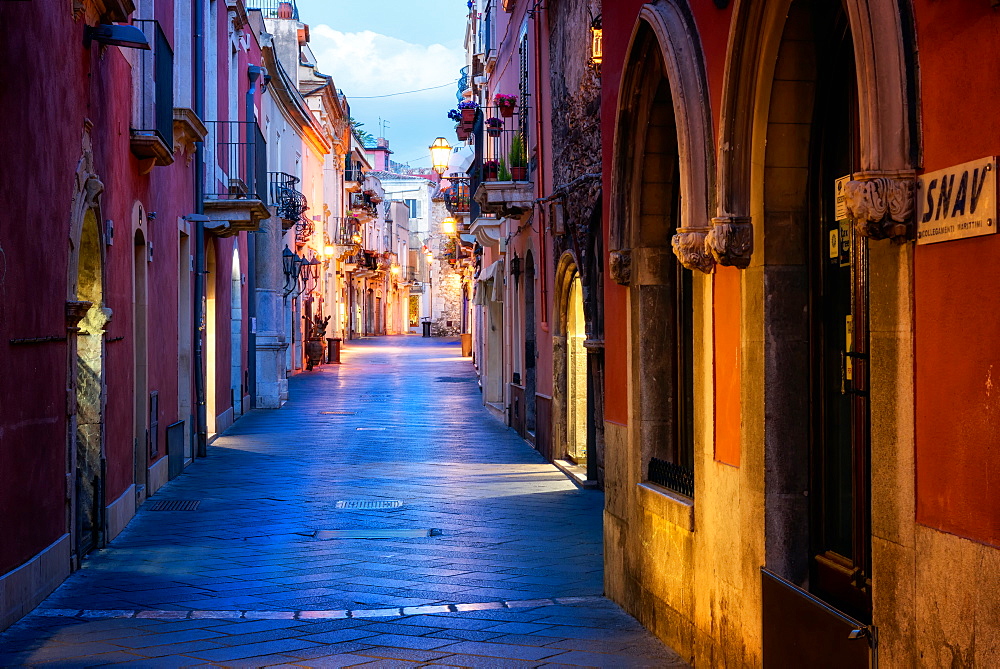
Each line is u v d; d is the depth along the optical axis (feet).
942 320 12.95
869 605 16.67
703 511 22.04
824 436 18.63
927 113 13.14
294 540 37.60
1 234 24.20
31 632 24.86
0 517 24.73
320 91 151.64
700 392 22.24
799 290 18.90
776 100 18.52
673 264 26.73
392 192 335.67
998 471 11.93
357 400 98.43
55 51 28.58
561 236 53.52
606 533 30.25
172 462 51.88
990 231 11.87
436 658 22.76
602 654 23.39
